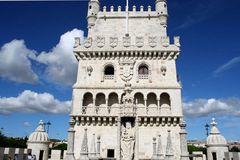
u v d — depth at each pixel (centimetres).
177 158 3900
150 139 4022
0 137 7181
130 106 4006
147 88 4259
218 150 4406
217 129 4631
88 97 4388
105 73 4538
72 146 2983
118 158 3784
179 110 4125
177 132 4047
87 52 4453
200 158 5059
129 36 4653
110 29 4800
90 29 4828
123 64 4406
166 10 4850
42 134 4509
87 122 4159
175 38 4481
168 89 4244
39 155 4369
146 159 3872
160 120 4091
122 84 4309
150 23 4800
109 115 4103
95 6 4934
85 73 4406
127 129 3959
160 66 4381
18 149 3806
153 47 4419
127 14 4869
